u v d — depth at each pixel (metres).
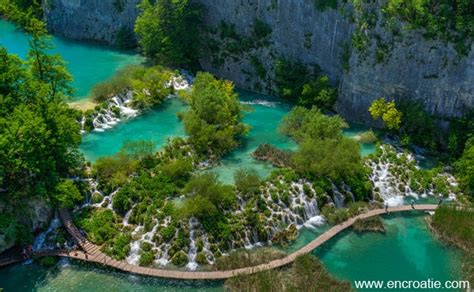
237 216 57.31
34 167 53.59
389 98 77.31
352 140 67.81
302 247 55.88
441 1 71.62
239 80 96.94
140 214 57.06
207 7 100.75
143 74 88.31
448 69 71.81
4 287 49.69
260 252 54.78
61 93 66.69
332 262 54.38
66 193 55.47
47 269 51.84
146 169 63.75
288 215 59.34
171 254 53.25
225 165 68.19
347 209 61.75
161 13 99.00
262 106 88.12
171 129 77.31
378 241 57.41
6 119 55.16
